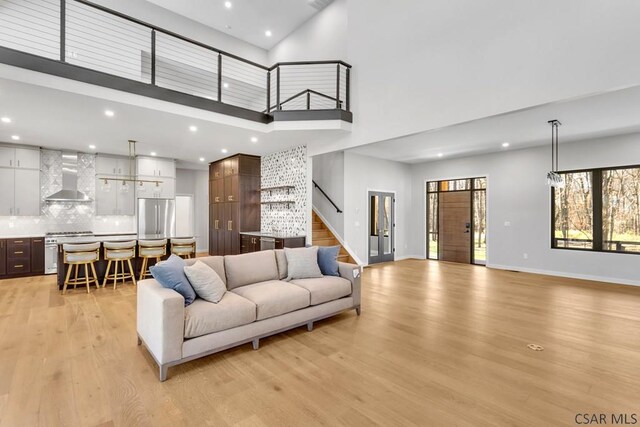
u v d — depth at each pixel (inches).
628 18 114.4
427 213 351.3
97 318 150.9
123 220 307.0
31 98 151.5
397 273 268.4
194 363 108.8
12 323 143.6
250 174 305.1
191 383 96.0
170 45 273.0
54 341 124.3
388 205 334.3
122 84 158.2
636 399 88.0
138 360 109.7
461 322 149.0
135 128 206.4
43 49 219.6
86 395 88.9
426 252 349.1
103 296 189.0
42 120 187.3
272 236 253.3
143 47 258.7
